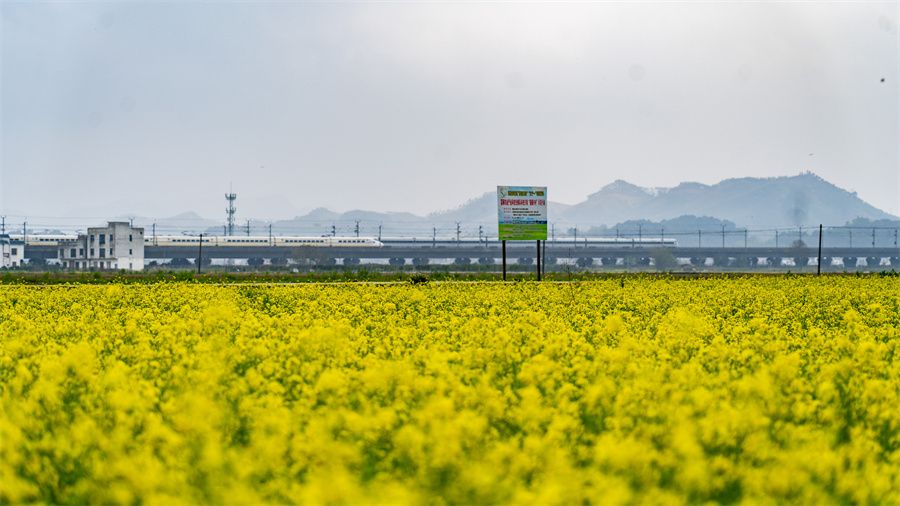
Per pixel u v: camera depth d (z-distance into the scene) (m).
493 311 29.55
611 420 10.53
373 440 9.82
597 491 7.86
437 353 15.22
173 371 13.84
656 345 17.80
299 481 8.98
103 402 11.84
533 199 65.50
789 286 47.12
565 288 43.78
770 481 8.30
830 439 10.16
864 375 13.55
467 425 9.52
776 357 15.71
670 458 8.80
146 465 8.61
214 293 39.09
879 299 36.66
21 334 21.44
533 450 9.05
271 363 14.29
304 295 38.69
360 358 16.59
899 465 9.57
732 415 9.91
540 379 13.23
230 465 8.39
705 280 54.75
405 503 7.42
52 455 9.51
